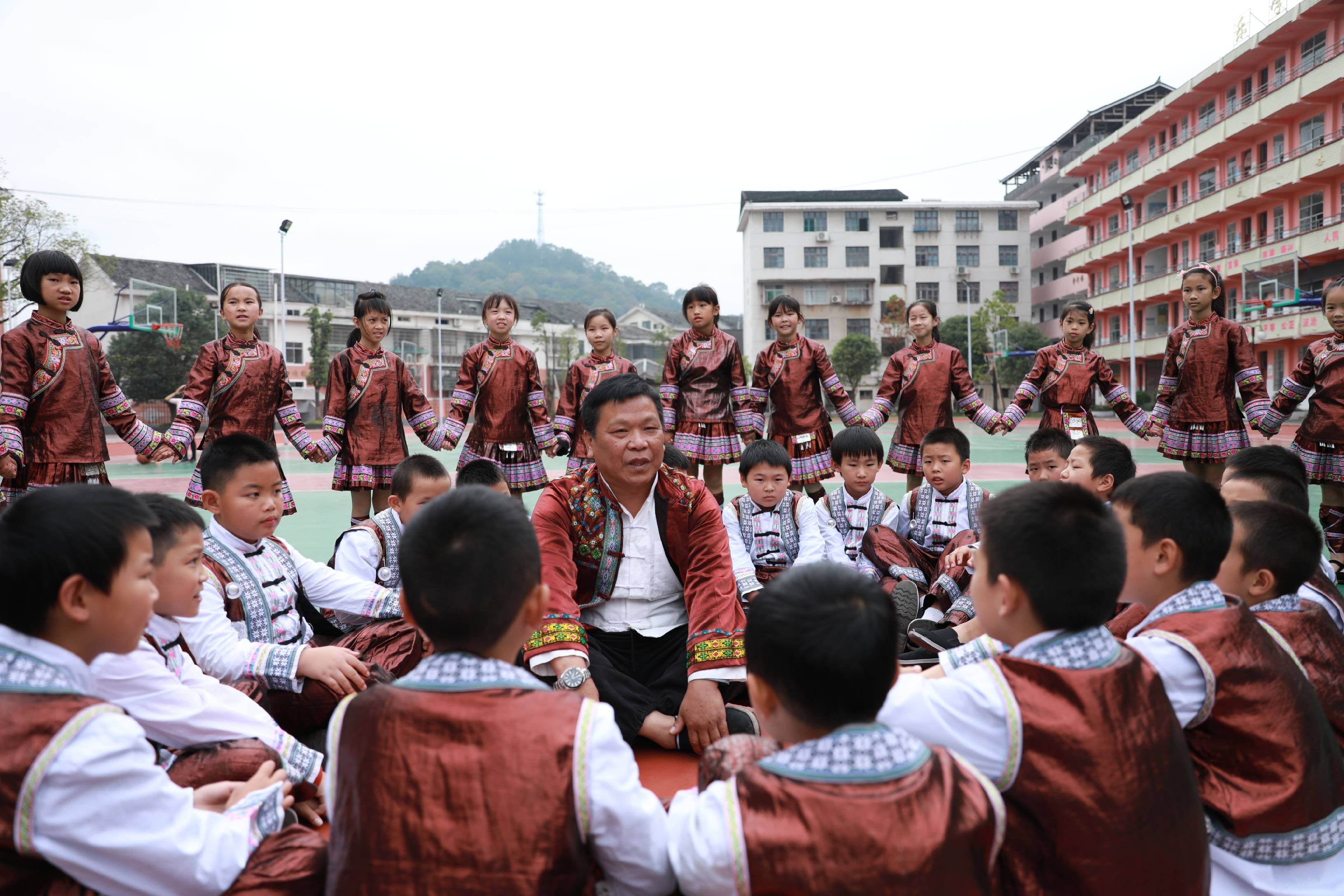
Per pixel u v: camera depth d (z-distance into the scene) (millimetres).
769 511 4266
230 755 2146
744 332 50469
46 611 1560
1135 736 1566
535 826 1423
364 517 6371
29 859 1503
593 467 2961
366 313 6168
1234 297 29188
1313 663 2055
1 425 4609
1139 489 2053
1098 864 1521
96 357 5031
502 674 1564
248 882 1661
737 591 2826
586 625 2992
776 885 1370
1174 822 1549
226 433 5625
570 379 7211
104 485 1688
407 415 6543
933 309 6887
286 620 2939
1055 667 1631
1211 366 6449
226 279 42938
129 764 1532
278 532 7641
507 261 188375
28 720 1487
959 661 2174
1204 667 1792
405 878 1407
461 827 1416
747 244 48406
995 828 1442
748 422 7027
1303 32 24828
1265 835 1756
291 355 45062
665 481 2904
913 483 6969
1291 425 21031
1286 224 26562
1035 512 1685
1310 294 25281
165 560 2182
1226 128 27469
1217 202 28469
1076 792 1533
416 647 3039
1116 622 2166
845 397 6934
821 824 1372
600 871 1702
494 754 1451
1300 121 25516
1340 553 5719
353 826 1459
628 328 64938
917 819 1365
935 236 47125
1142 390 32406
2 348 4672
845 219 47438
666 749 2852
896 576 3926
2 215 21953
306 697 2604
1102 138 40562
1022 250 46875
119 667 2053
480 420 6867
